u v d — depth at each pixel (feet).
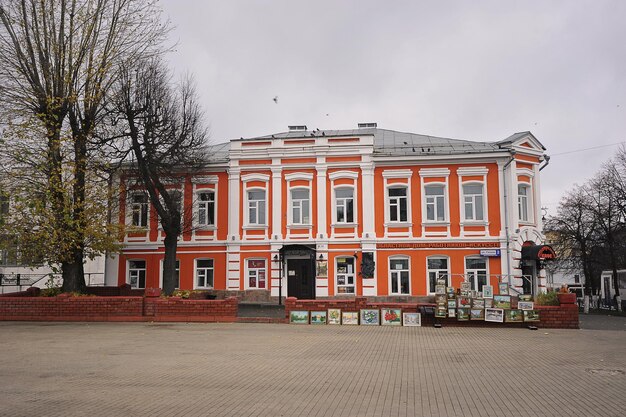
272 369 37.35
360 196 103.60
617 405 27.53
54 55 76.07
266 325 66.23
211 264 108.37
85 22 76.95
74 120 77.30
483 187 101.40
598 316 102.32
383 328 63.87
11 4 73.97
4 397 28.94
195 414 25.73
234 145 108.37
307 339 53.52
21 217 73.51
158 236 110.11
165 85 89.81
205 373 35.76
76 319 70.79
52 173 72.64
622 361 41.37
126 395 29.45
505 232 99.30
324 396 29.43
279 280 104.17
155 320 70.13
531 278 101.19
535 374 35.99
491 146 105.09
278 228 105.29
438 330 62.28
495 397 29.32
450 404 27.73
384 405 27.45
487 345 50.21
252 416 25.38
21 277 115.03
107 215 80.38
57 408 26.68
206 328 62.75
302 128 130.11
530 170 104.99
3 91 74.64
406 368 38.14
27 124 71.51
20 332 58.29
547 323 64.49
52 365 38.50
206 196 110.73
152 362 39.86
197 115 93.35
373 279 101.30
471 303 65.67
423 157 101.91
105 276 111.04
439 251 100.63
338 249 103.14
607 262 153.48
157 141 88.28
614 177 135.33
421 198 102.32
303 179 105.81
